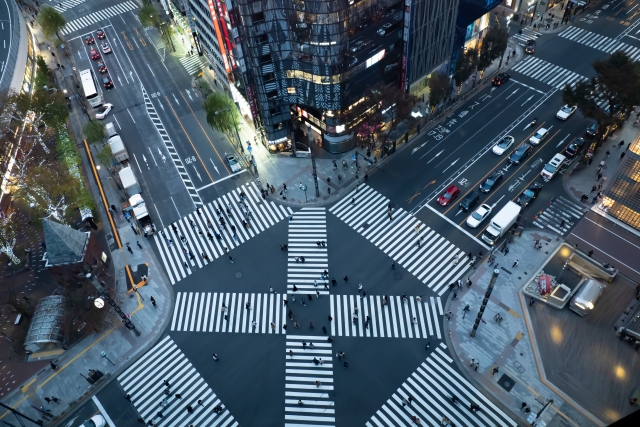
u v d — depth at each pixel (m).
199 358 57.97
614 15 102.81
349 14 63.62
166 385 55.84
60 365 59.03
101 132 85.56
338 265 65.75
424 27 75.12
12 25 108.12
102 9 131.50
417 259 65.19
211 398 54.22
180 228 73.50
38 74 104.06
